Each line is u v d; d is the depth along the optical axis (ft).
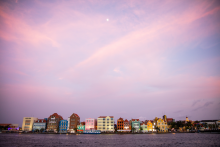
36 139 373.40
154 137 434.71
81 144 290.76
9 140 345.51
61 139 377.30
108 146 268.41
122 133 634.43
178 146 265.75
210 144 284.00
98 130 633.61
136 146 268.41
